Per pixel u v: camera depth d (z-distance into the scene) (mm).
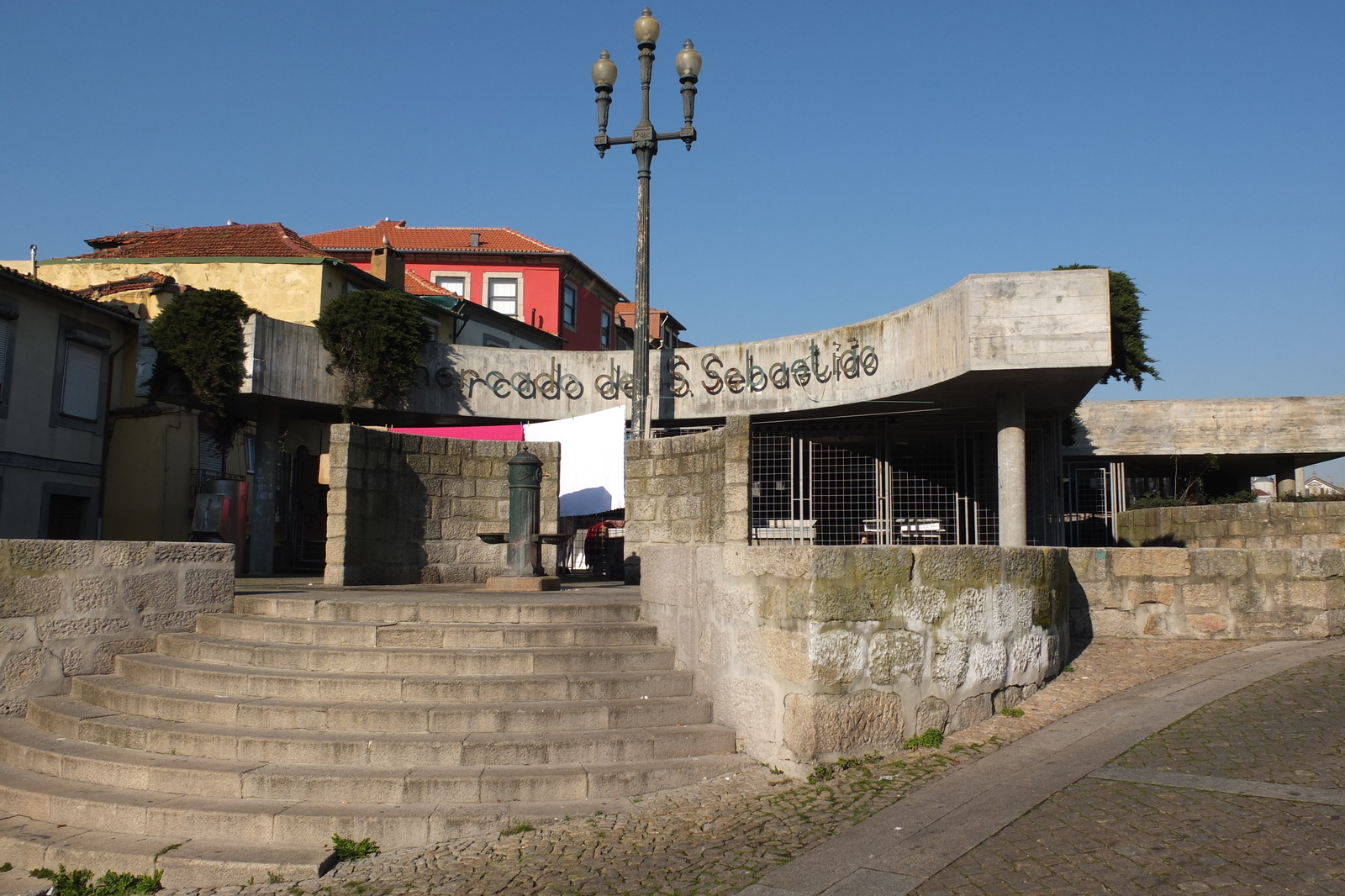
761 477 15938
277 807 5688
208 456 21391
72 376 19062
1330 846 4258
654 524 12969
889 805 5277
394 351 18109
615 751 6320
